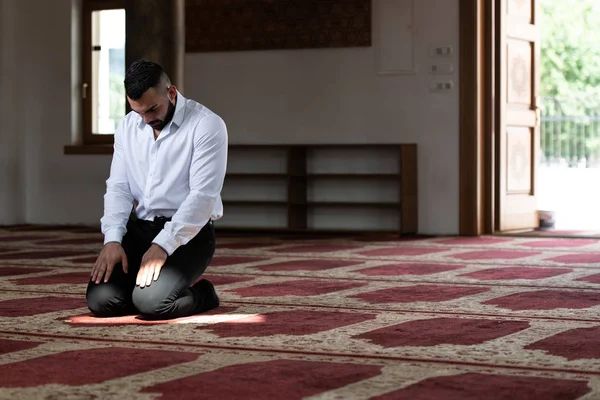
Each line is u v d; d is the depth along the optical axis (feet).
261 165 31.83
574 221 36.01
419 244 26.32
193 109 13.25
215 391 8.73
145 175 13.39
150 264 12.73
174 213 13.43
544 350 10.73
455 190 29.43
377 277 18.37
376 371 9.62
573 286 16.83
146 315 12.85
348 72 30.50
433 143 29.60
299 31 30.94
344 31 30.45
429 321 12.88
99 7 34.09
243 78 31.68
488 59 29.19
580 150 47.85
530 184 30.58
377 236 29.27
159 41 24.61
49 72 34.40
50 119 34.50
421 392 8.71
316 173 30.73
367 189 30.53
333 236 29.53
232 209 32.17
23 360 10.20
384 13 29.99
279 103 31.35
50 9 34.27
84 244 26.30
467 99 29.14
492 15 29.07
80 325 12.53
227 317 13.19
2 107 34.12
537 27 30.45
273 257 22.58
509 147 29.68
